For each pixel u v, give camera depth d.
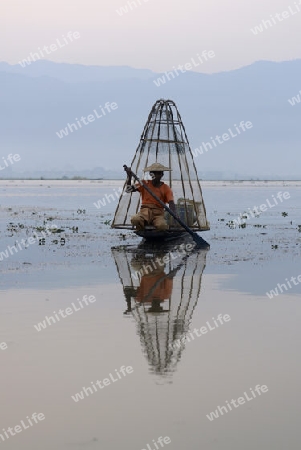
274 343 9.84
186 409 7.40
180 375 8.43
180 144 25.58
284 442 6.63
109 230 28.39
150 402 7.58
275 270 16.83
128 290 14.00
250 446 6.55
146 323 11.05
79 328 10.70
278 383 8.15
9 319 11.29
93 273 16.34
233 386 8.04
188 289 14.16
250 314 11.71
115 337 10.16
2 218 35.66
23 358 9.11
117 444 6.60
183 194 25.30
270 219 35.94
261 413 7.29
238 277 15.72
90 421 7.11
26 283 14.84
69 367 8.73
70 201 57.78
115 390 7.93
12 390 7.96
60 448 6.52
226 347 9.60
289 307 12.33
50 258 19.19
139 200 25.47
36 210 43.50
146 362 8.94
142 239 24.66
